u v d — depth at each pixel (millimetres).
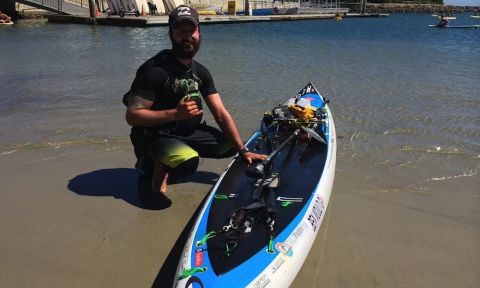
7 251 3584
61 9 36906
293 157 4512
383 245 3705
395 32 30594
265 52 16781
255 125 7070
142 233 3875
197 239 3193
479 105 8273
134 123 4012
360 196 4586
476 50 18344
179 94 4062
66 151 5836
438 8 99125
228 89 9570
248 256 2973
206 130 4570
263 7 60844
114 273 3328
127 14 37250
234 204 3609
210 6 47656
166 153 4105
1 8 36281
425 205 4410
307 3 68750
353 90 9602
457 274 3342
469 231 3943
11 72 11680
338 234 3859
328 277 3279
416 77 11266
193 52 3994
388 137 6430
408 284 3221
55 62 13562
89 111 7762
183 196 4578
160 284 3205
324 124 5520
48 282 3215
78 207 4324
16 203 4398
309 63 13781
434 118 7383
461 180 5000
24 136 6395
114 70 12156
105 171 5203
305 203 3615
